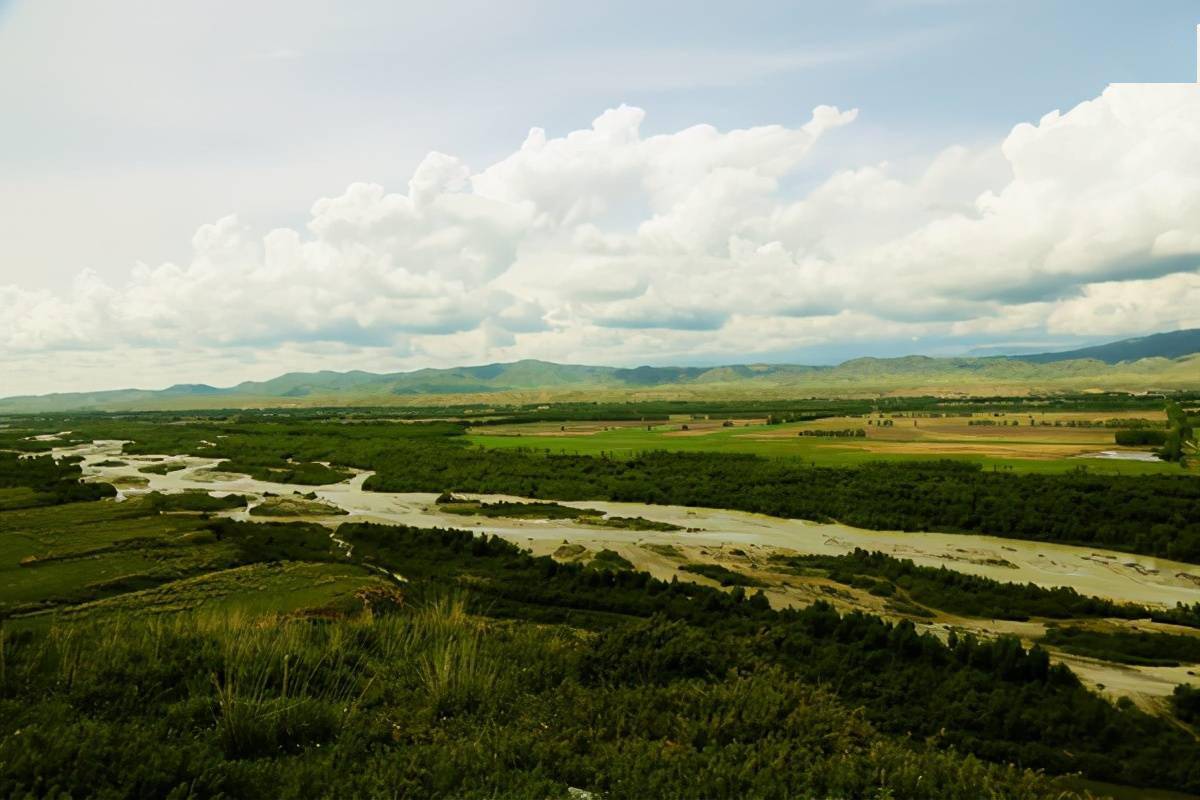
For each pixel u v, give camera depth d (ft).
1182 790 70.49
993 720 81.20
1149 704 91.15
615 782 34.63
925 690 87.86
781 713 47.03
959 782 38.63
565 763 36.60
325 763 34.83
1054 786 54.39
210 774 32.45
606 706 47.09
